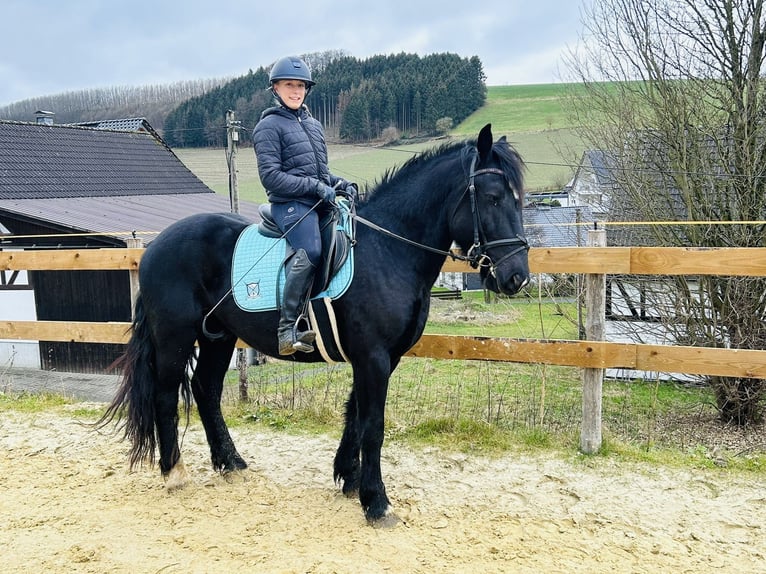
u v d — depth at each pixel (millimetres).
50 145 17906
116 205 15461
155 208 15852
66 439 4953
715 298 6922
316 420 5320
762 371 3932
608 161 8219
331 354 3572
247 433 5059
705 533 3367
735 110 6805
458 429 4824
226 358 4238
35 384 10461
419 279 3500
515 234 3232
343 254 3430
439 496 3850
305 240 3381
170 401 3965
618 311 8117
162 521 3588
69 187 16281
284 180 3381
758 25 6547
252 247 3723
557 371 9805
